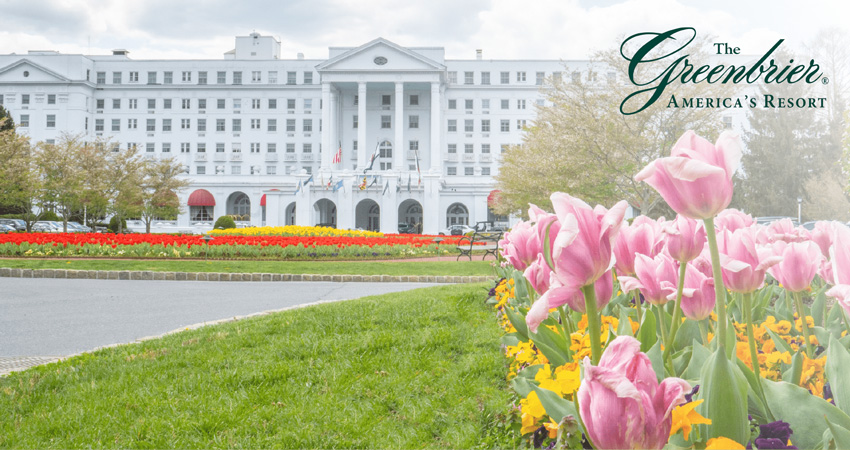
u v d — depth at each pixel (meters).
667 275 1.69
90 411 3.93
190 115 70.81
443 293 9.47
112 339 6.98
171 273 15.40
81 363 5.34
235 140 70.62
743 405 1.22
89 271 15.46
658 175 1.24
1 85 69.31
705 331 1.90
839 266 1.22
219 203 66.75
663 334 1.88
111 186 44.47
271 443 3.35
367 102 70.00
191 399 4.13
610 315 3.25
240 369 4.87
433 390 4.23
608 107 21.41
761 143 43.31
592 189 22.88
